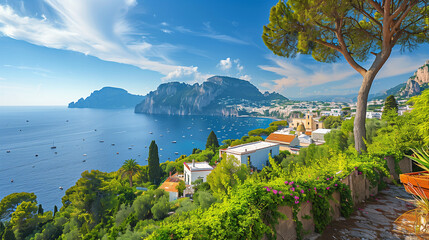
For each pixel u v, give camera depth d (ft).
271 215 11.10
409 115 33.04
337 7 29.58
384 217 16.28
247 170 58.18
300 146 162.81
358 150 29.91
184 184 116.78
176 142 503.61
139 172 174.60
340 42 34.04
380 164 23.02
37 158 386.32
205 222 9.44
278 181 13.35
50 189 249.55
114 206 117.39
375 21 31.94
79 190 116.16
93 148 454.81
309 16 31.32
